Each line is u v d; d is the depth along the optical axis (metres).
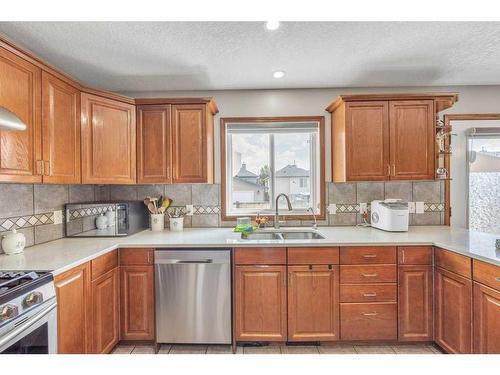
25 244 2.00
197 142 2.55
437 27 1.77
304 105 2.88
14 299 1.21
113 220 2.71
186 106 2.55
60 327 1.56
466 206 2.84
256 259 2.16
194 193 2.92
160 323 2.17
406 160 2.48
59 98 1.95
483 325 1.68
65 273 1.61
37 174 1.75
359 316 2.15
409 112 2.49
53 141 1.89
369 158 2.49
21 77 1.64
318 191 2.92
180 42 1.93
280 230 2.68
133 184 2.74
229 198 3.02
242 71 2.42
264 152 3.04
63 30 1.76
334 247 2.15
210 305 2.15
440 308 2.05
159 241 2.23
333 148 2.82
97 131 2.29
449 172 2.82
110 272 2.08
